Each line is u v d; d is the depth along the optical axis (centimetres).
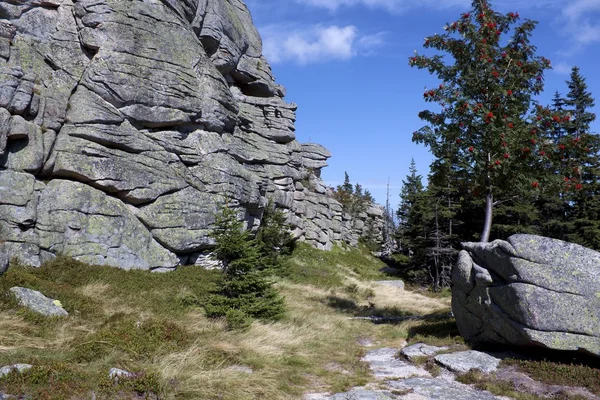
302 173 4419
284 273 2967
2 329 1030
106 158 2002
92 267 1791
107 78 2089
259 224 3019
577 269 1038
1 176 1667
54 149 1894
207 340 1192
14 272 1438
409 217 4928
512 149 1534
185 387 862
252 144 3406
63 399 733
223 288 1527
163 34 2380
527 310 1062
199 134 2542
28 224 1694
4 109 1686
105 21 2138
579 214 3762
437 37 1744
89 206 1903
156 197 2170
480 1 1712
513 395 918
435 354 1231
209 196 2375
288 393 951
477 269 1239
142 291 1738
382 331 1716
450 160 1706
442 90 1664
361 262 5000
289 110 3775
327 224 4931
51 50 2034
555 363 1045
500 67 1689
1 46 1795
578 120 3659
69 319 1220
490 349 1241
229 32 3203
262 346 1230
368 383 1025
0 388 729
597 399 890
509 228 3741
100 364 913
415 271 4394
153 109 2267
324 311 2048
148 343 1054
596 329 988
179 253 2247
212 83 2620
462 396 912
